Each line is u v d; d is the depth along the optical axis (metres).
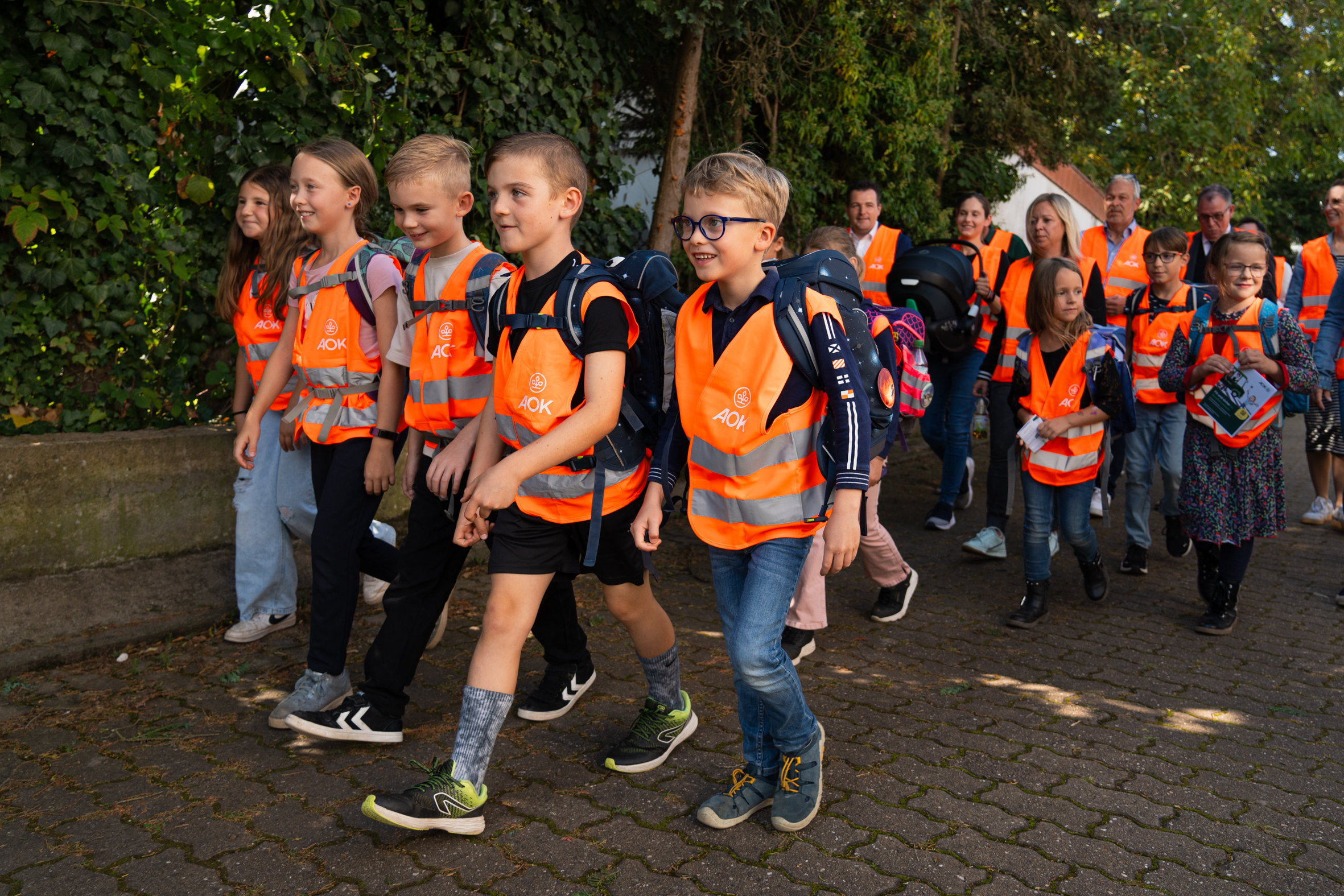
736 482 2.49
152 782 2.88
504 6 5.28
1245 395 4.40
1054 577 5.57
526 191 2.52
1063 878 2.50
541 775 2.99
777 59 7.35
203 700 3.48
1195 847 2.66
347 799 2.81
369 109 4.84
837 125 8.36
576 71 5.74
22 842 2.55
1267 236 6.65
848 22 7.59
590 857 2.54
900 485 8.23
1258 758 3.25
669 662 3.04
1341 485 7.02
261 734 3.23
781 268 2.49
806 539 2.54
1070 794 2.95
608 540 2.73
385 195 5.05
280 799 2.80
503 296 2.75
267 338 4.04
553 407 2.57
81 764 2.98
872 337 2.84
